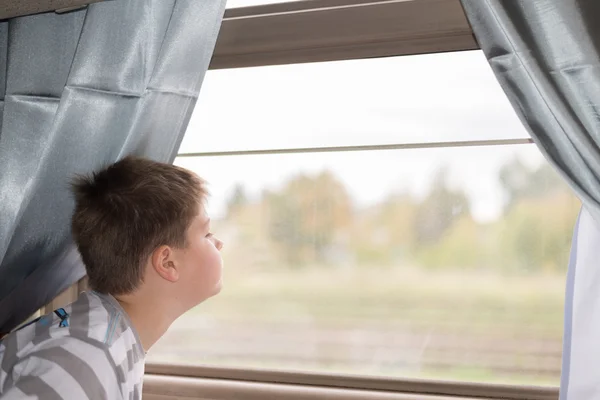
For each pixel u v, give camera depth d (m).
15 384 0.88
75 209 1.12
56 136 1.19
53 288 1.34
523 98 1.02
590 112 0.97
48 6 1.15
